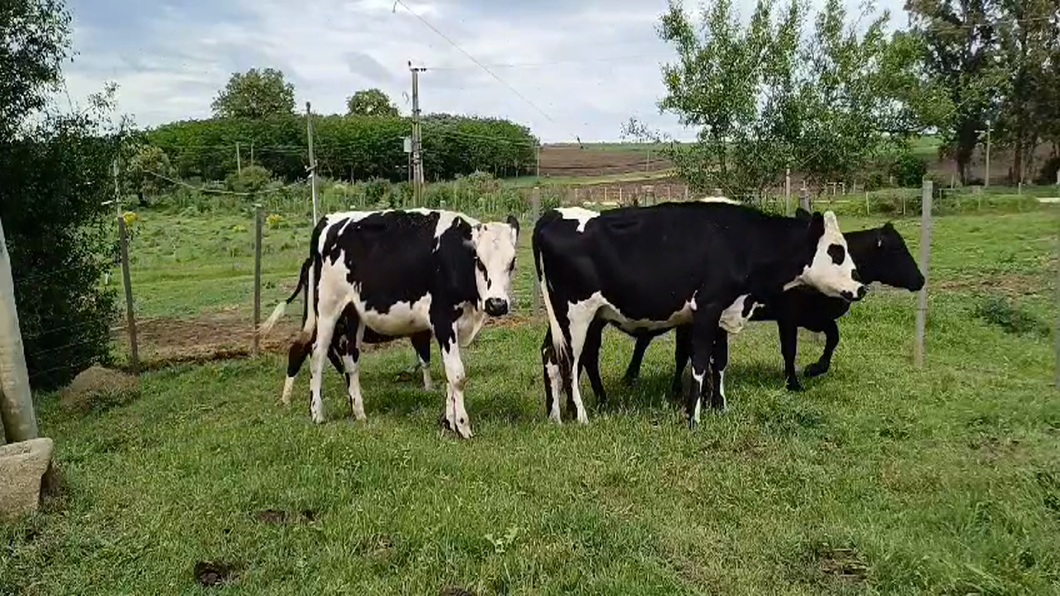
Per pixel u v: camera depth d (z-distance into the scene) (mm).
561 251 8359
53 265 12203
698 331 8289
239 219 45312
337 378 10984
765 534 5465
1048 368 10820
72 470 6809
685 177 15914
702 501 6105
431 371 11234
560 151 86000
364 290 8406
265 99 89812
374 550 5238
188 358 13320
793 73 14883
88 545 5375
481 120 72438
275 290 21453
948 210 36500
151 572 5035
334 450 7090
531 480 6438
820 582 4855
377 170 71625
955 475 6297
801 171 15633
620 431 7766
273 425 8250
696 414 8031
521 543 5227
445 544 5188
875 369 10227
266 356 12883
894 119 15266
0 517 5660
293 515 5828
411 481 6367
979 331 12914
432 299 8211
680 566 5035
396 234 8336
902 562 4934
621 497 6199
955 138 55125
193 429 8359
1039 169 60562
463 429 7891
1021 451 6879
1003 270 18812
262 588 4824
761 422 7879
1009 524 5469
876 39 14977
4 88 11312
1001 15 55781
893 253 10148
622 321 8633
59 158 11859
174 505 5980
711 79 14891
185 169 72375
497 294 7891
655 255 8266
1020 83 53781
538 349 12305
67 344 12180
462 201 43531
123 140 12852
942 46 56031
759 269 8547
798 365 10711
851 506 5941
